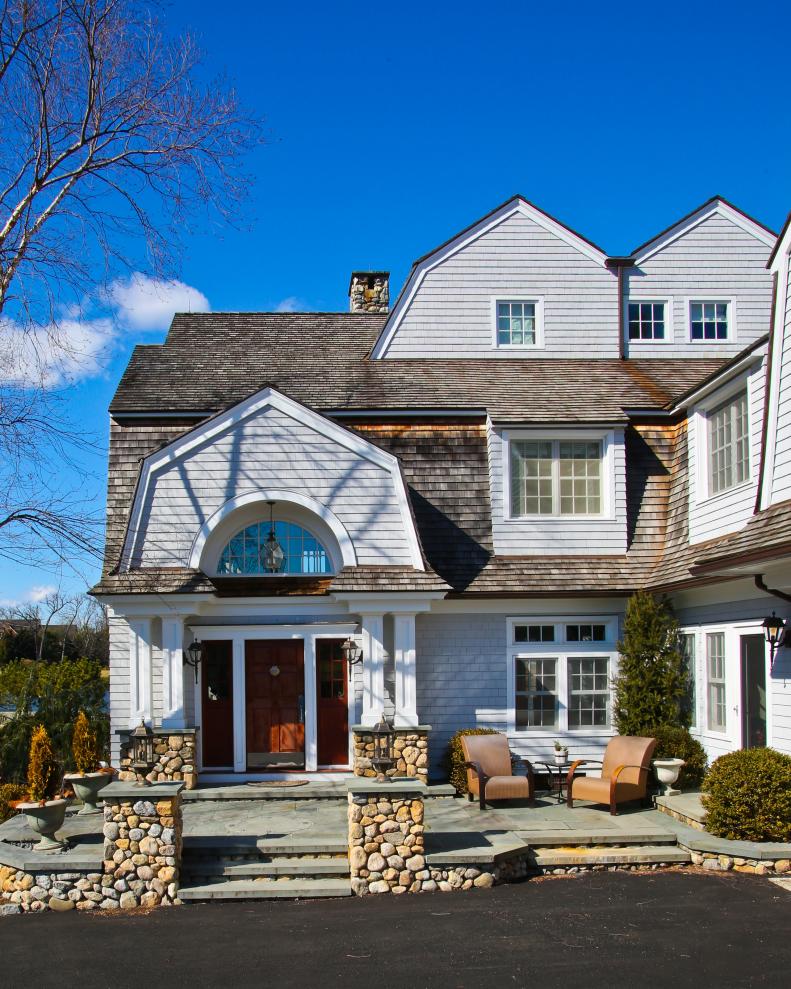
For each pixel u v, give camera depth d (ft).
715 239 66.13
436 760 50.85
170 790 34.32
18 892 33.99
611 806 42.22
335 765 50.11
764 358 41.98
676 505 52.49
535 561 52.16
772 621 38.63
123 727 49.39
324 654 50.83
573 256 65.21
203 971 26.73
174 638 48.26
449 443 55.01
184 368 61.36
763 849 34.81
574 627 52.70
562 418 52.49
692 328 65.82
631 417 55.21
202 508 49.24
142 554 48.60
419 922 30.58
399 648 48.96
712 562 39.83
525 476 53.47
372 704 48.52
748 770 36.60
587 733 51.47
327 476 49.98
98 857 34.40
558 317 64.75
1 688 83.56
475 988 24.84
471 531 52.90
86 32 47.65
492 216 65.00
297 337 68.13
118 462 53.42
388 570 49.11
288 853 36.19
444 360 63.62
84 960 28.02
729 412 46.78
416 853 34.50
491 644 51.88
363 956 27.53
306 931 30.04
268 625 50.31
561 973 25.64
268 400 50.08
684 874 35.24
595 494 53.67
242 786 47.70
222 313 71.46
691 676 48.80
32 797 36.40
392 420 55.31
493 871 34.86
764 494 40.60
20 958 28.40
